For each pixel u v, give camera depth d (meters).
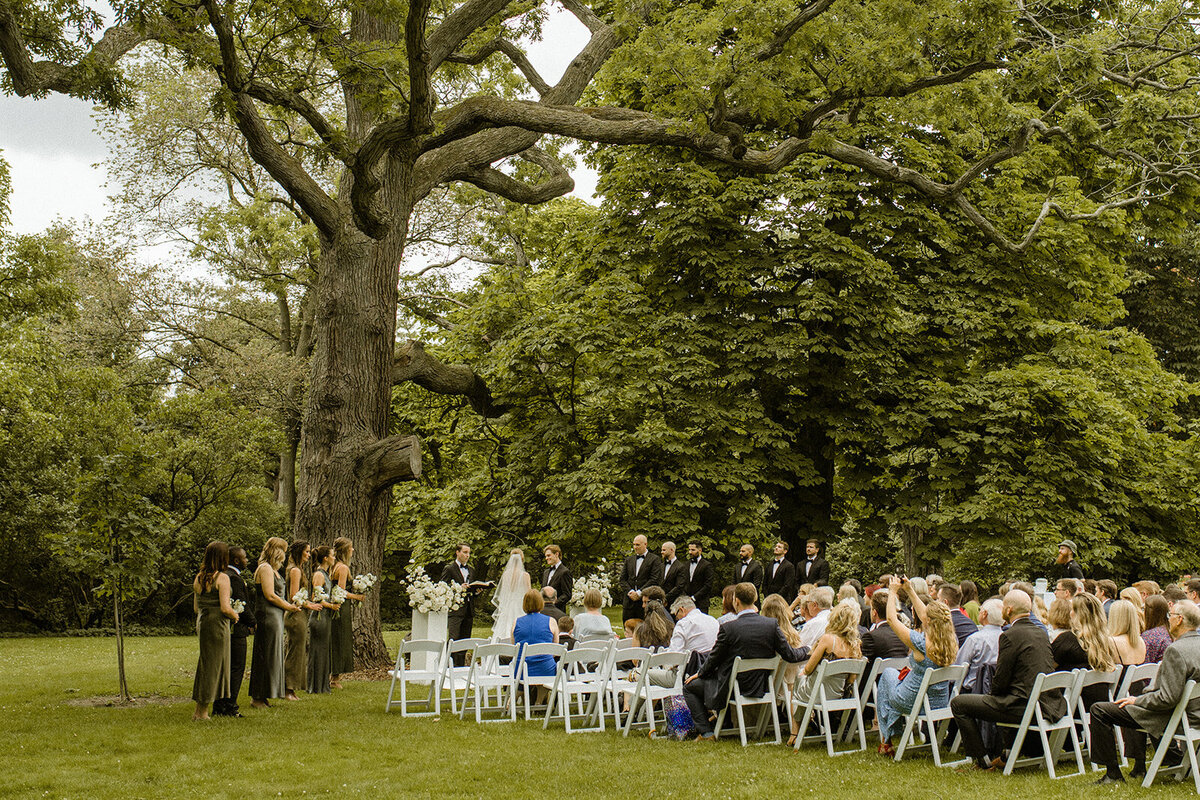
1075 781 6.95
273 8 10.28
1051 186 18.66
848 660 7.93
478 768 7.22
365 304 13.80
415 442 13.62
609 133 12.30
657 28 11.26
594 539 16.81
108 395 25.91
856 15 10.98
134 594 10.48
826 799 6.29
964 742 7.46
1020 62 12.38
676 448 15.29
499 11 13.47
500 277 18.92
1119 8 14.25
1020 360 17.83
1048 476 16.64
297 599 10.99
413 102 10.23
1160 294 28.77
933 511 17.41
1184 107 14.72
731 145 11.77
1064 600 7.76
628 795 6.41
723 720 8.67
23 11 9.42
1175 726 6.68
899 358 17.39
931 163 17.44
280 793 6.45
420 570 12.43
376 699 11.10
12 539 23.77
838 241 16.66
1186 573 17.61
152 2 9.84
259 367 29.52
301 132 19.33
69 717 9.44
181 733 8.56
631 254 18.42
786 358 16.64
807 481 16.73
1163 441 19.06
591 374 16.73
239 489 26.62
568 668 9.92
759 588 14.36
